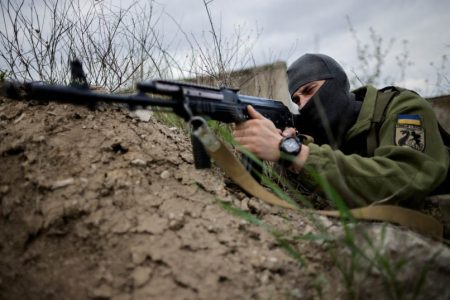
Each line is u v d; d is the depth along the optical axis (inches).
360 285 40.1
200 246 42.6
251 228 47.8
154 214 45.9
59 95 40.4
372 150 58.9
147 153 56.6
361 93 68.2
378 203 50.3
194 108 49.6
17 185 46.5
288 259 43.7
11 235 42.1
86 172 49.1
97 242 41.7
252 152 54.4
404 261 38.6
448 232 59.7
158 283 37.7
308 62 65.6
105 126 59.2
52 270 39.0
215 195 52.9
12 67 73.1
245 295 38.0
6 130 53.7
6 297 36.3
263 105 60.6
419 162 51.7
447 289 40.7
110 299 36.2
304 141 62.7
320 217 54.5
